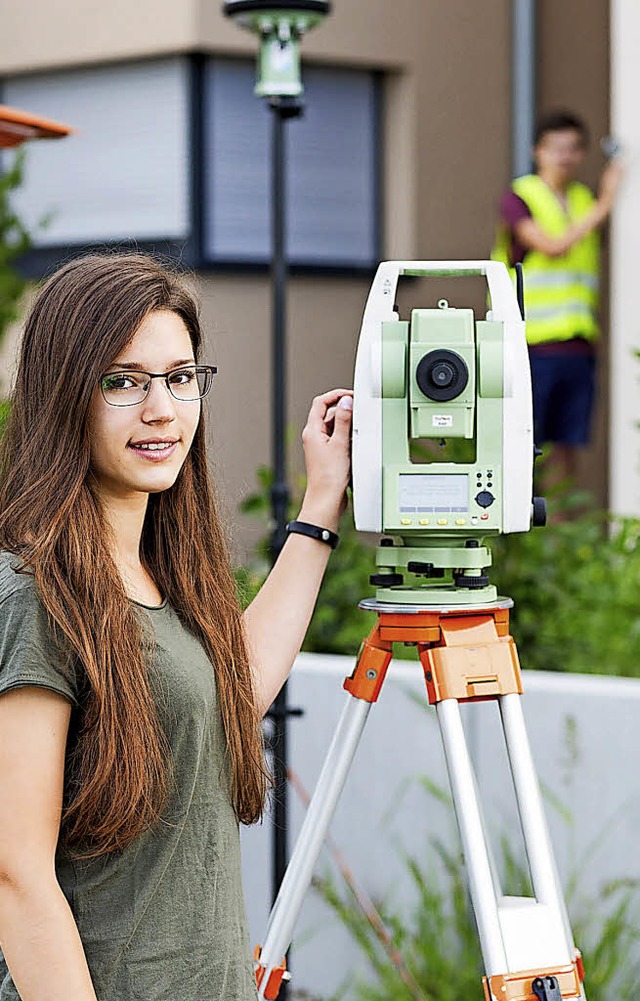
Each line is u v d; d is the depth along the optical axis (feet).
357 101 37.73
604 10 36.63
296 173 37.17
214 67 35.99
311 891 20.06
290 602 12.16
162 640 10.44
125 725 9.81
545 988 11.09
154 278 10.39
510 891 18.79
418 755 19.77
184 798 10.21
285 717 17.56
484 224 38.11
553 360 34.04
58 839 9.96
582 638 21.98
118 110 37.11
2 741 9.65
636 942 18.22
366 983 19.70
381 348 11.84
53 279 10.46
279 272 18.71
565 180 33.96
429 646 11.89
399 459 11.88
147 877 10.11
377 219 38.17
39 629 9.73
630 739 18.51
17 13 38.09
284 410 18.74
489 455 11.83
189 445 10.64
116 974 10.00
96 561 10.00
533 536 22.48
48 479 10.09
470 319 11.82
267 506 23.94
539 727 19.08
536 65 38.06
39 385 10.26
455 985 18.69
